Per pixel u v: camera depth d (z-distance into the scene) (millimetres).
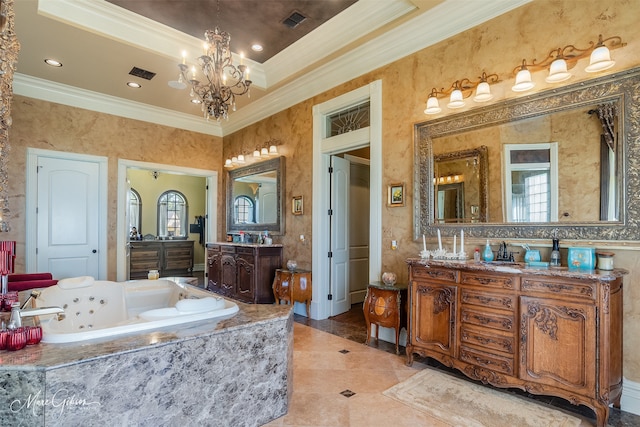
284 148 5137
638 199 2193
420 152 3383
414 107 3467
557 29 2562
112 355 1573
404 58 3562
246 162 5965
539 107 2631
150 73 4484
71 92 5008
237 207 6207
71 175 5086
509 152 2787
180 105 5676
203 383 1859
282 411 2205
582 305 2062
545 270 2213
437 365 3016
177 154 6137
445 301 2725
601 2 2365
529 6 2709
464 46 3092
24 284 3486
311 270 4617
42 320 2117
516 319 2330
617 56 2297
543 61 2611
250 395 2051
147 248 8000
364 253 5547
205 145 6496
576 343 2080
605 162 2326
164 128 5992
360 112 4160
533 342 2250
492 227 2867
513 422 2119
